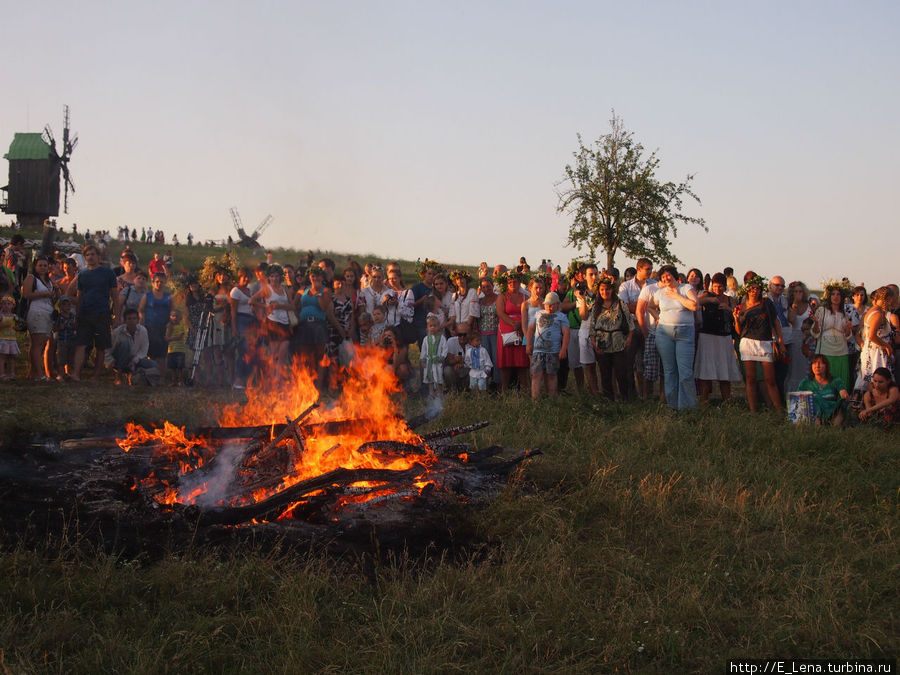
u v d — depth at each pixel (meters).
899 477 7.52
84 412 9.00
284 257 48.19
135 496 5.91
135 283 12.91
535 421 9.55
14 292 13.59
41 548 5.00
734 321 12.52
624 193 35.72
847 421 10.31
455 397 10.62
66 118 68.69
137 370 12.08
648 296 11.56
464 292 12.19
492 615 4.48
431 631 4.22
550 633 4.30
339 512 6.12
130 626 4.13
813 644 4.33
